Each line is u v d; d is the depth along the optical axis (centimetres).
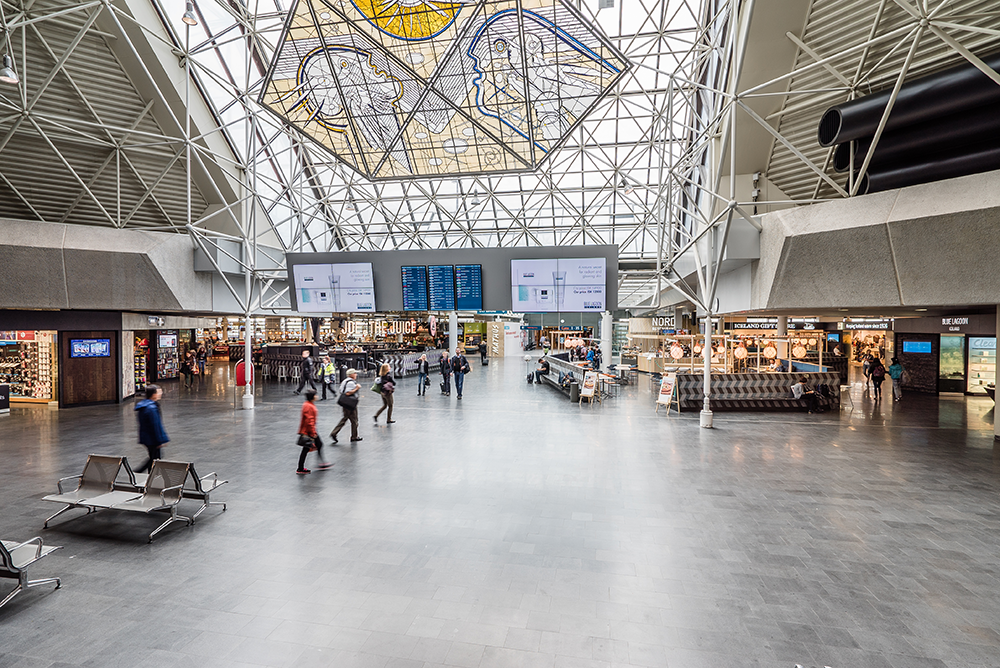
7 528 675
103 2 1124
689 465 990
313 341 3381
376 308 1639
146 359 2317
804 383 1634
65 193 1492
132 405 1766
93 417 1513
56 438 1222
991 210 905
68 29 1220
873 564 579
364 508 752
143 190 1611
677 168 1659
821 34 1098
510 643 432
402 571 559
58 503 742
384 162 1522
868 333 3269
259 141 1909
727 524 696
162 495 682
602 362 2820
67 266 1373
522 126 1360
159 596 504
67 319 1680
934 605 493
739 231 1293
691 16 1647
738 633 447
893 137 1038
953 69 902
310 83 1320
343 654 416
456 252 1552
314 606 488
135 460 1019
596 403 1798
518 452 1088
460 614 476
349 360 2750
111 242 1402
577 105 1299
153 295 1513
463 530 672
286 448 1118
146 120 1492
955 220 950
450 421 1448
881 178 1077
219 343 3919
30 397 1756
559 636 442
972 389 2002
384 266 1602
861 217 1056
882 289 1117
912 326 2177
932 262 1021
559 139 1388
